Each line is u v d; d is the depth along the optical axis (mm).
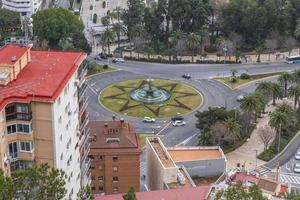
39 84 122688
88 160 155500
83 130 146375
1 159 114875
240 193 116375
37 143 120938
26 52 132875
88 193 118000
